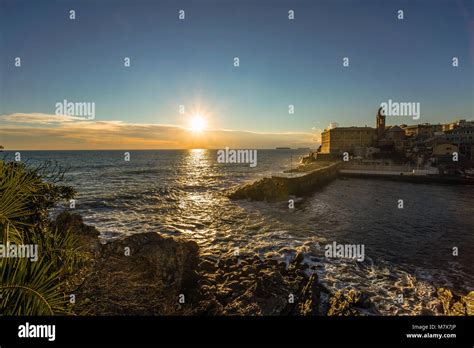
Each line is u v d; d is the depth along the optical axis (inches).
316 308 442.3
